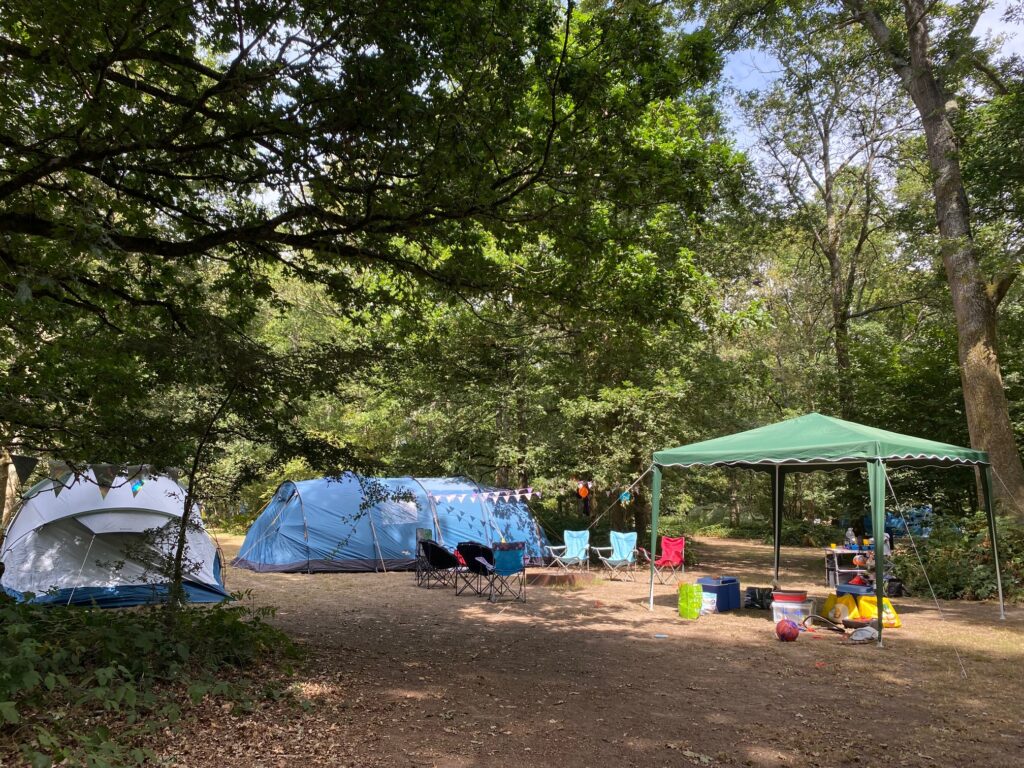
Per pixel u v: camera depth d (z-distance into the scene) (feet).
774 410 67.26
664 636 27.27
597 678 20.66
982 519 40.63
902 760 14.24
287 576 44.75
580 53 19.84
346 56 17.29
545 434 55.11
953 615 32.37
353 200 21.12
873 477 27.61
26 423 21.54
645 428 49.67
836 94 63.52
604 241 23.02
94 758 11.62
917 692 19.47
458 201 20.17
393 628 28.40
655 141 27.02
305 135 18.25
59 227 16.26
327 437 21.31
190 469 19.98
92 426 21.22
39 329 24.89
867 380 58.39
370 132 18.21
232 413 19.74
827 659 23.50
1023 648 25.23
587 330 28.22
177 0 15.76
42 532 31.86
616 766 13.73
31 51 16.19
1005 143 40.52
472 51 17.90
